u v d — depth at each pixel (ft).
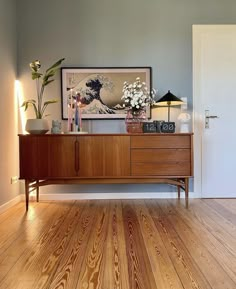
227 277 5.40
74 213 10.11
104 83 12.25
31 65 11.04
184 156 10.62
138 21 12.30
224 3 12.25
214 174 12.42
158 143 10.62
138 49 12.32
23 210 10.55
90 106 12.25
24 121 12.21
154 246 6.95
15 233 7.98
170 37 12.34
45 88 12.23
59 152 10.57
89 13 12.25
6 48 11.09
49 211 10.40
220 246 6.93
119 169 10.64
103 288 5.03
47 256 6.41
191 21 12.32
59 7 12.18
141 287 5.05
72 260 6.19
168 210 10.39
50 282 5.25
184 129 11.58
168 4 12.32
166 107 12.28
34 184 10.85
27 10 12.17
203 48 12.36
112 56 12.29
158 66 12.35
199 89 12.37
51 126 12.23
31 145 10.58
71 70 12.21
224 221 8.96
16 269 5.78
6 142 11.00
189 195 12.42
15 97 11.99
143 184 12.44
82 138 10.60
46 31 12.19
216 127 12.40
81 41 12.25
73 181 10.78
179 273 5.57
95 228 8.38
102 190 12.40
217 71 12.39
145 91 12.23
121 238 7.52
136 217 9.52
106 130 12.30
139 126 11.14
